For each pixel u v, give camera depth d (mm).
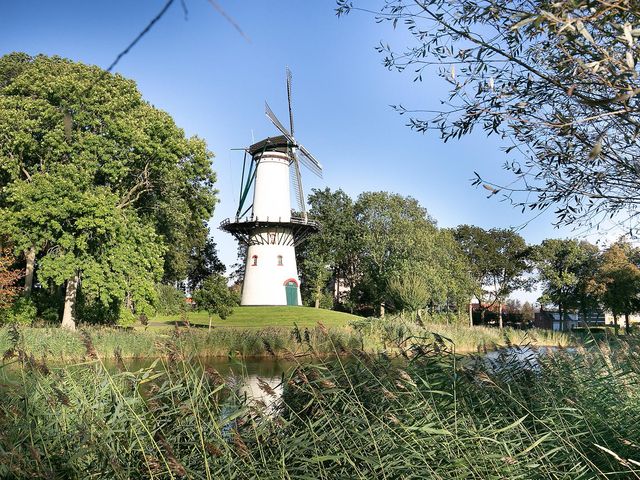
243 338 19422
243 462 4359
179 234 33156
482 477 4215
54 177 24547
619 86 2832
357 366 5980
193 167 30875
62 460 4469
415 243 53031
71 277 26547
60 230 24578
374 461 4129
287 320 38969
